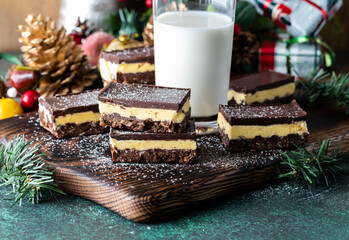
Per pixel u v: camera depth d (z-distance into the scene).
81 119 0.58
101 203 0.51
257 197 0.52
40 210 0.50
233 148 0.56
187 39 0.57
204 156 0.55
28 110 0.67
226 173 0.52
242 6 0.77
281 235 0.48
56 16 0.89
